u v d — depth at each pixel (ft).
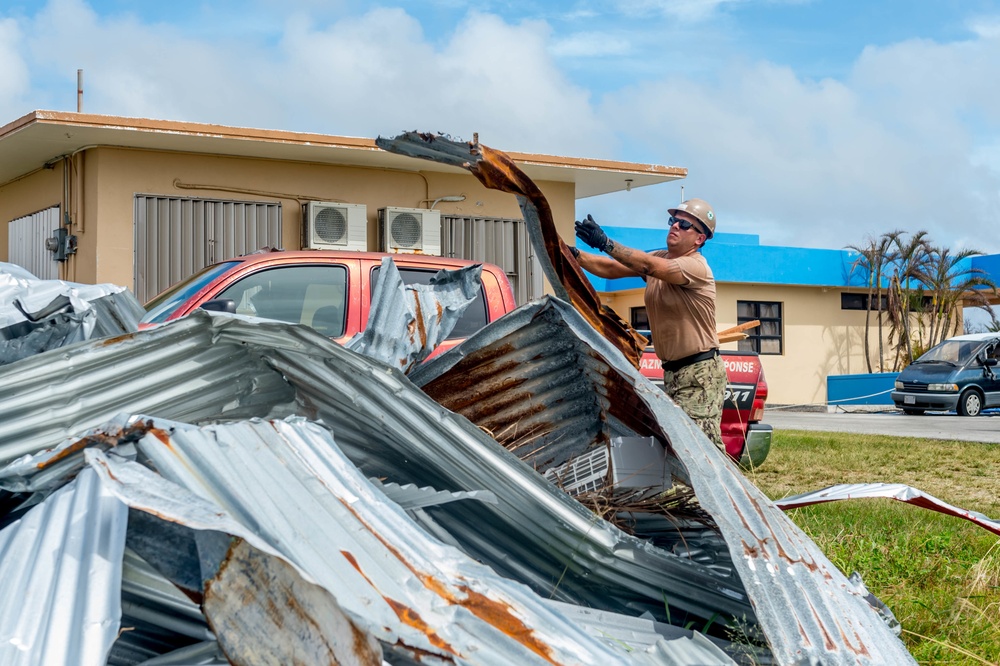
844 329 90.17
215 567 7.63
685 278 16.70
